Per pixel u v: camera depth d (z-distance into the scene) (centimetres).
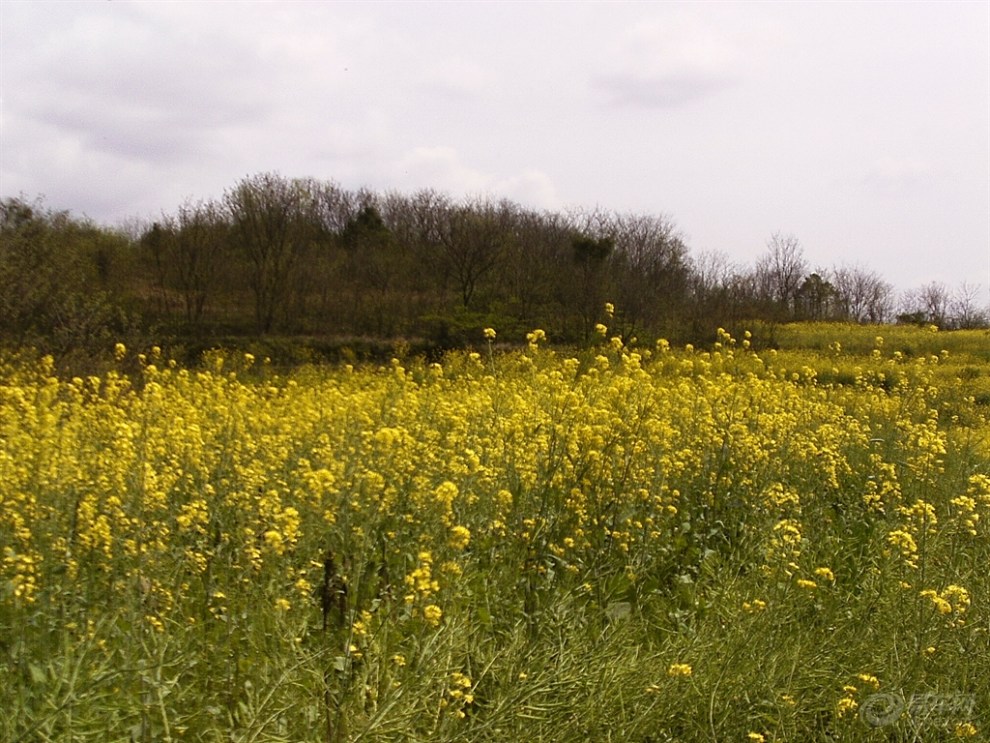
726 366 1279
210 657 372
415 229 4897
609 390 656
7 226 2106
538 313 3412
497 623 443
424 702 346
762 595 478
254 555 425
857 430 919
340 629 387
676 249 4100
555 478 566
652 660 425
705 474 694
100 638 370
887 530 623
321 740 332
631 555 558
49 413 751
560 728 366
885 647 439
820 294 5472
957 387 1667
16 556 398
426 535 480
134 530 441
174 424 697
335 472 532
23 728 312
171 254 3569
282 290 3412
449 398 1013
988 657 420
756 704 392
